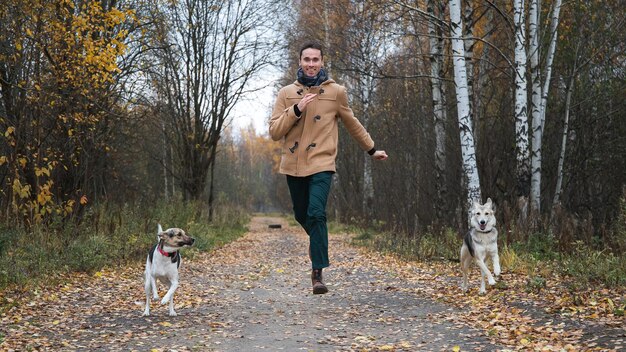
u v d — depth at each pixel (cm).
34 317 820
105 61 1392
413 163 2252
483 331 714
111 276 1232
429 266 1394
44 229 1459
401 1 1781
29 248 1264
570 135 2091
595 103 2019
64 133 1598
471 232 998
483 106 2141
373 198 3012
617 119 2052
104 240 1494
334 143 623
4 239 1223
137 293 1058
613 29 1942
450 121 2084
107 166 2398
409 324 774
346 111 631
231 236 2742
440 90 1981
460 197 1825
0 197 1631
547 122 2062
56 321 789
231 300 1007
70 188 1669
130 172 3125
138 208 2108
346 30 2302
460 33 1550
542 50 1983
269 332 733
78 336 711
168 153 3309
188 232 2141
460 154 1994
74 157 1648
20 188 1374
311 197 612
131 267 1372
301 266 1597
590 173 2092
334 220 4112
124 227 1736
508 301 884
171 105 2742
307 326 770
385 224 2467
